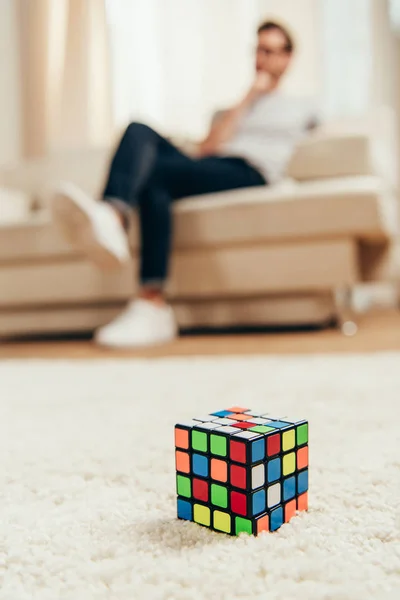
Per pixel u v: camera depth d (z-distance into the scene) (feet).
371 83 12.91
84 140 12.10
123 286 6.83
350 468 1.76
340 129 9.02
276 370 3.87
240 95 12.46
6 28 11.94
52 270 7.04
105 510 1.52
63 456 2.05
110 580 1.14
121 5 12.23
